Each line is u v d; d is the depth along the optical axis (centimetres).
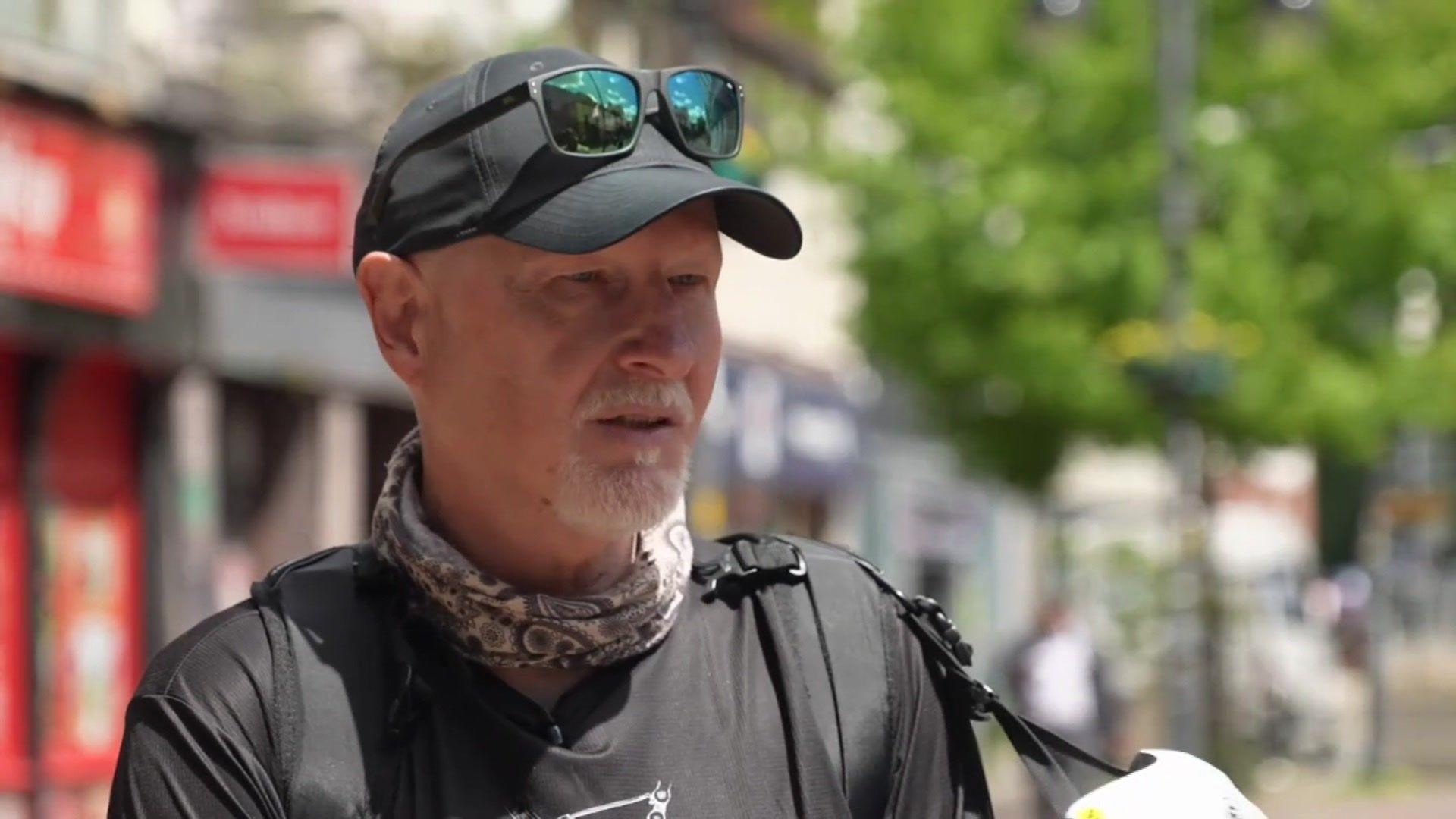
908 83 1898
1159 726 1555
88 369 1223
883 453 2748
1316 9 1473
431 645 224
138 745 218
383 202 233
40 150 1123
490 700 222
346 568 232
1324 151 1786
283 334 1379
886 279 1905
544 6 1608
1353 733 2928
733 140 235
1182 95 1478
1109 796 225
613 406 224
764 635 235
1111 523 1825
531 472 225
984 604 3148
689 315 229
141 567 1269
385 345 235
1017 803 1789
